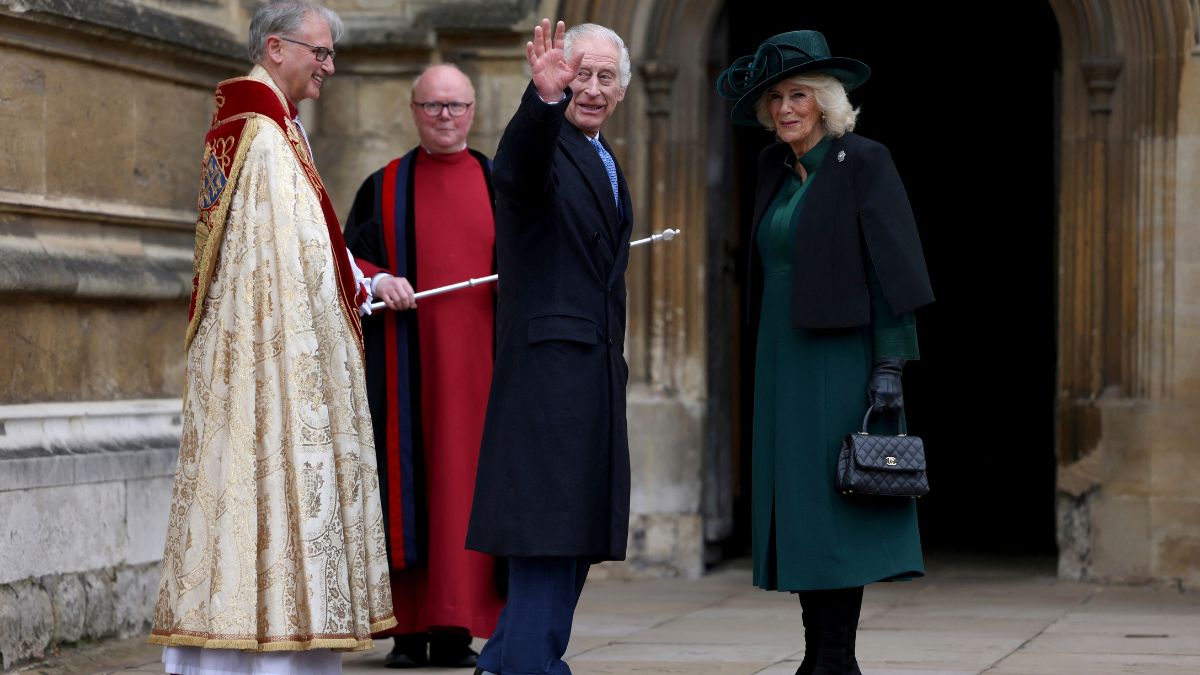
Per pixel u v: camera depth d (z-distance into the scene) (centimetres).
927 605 1020
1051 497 1667
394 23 1127
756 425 655
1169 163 1084
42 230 858
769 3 1700
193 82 995
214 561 625
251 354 635
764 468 648
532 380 623
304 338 637
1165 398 1082
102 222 907
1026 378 1705
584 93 639
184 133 992
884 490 613
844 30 1730
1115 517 1090
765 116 664
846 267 628
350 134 1143
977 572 1174
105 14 884
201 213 654
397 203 833
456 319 816
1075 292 1105
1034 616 968
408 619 804
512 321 631
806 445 632
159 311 961
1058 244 1120
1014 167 1711
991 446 1708
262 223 641
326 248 649
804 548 627
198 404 643
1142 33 1087
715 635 902
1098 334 1098
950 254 1725
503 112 1127
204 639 622
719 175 1222
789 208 646
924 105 1727
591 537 623
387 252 829
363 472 654
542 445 620
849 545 626
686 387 1157
